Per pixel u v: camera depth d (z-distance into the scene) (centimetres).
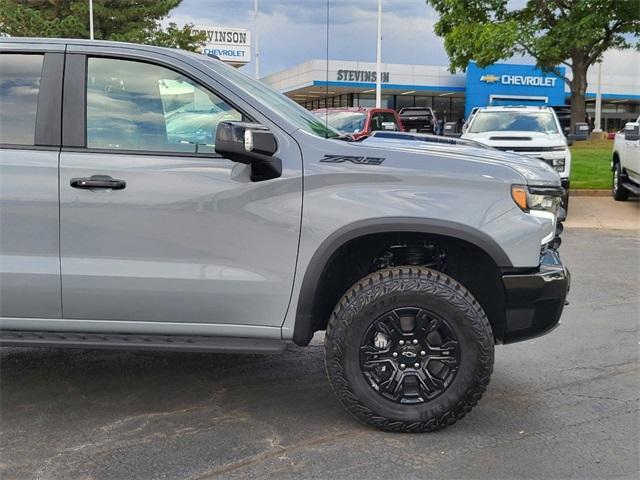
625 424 372
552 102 4141
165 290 354
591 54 2542
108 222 352
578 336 537
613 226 1150
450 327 346
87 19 3331
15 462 327
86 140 359
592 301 647
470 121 1284
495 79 4009
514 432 362
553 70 2542
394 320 349
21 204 352
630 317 591
